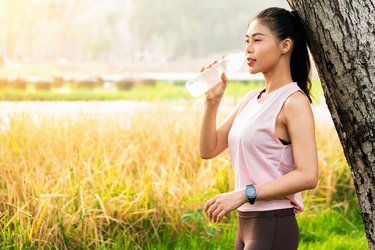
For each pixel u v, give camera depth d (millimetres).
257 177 3254
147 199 5824
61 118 8500
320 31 3275
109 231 5434
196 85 3422
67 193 5703
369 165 3377
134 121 8781
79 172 6094
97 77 33875
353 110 3332
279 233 3238
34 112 9094
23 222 5227
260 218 3252
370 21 3211
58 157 6992
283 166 3248
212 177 6809
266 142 3230
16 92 26703
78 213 5410
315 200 6996
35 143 7305
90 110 9641
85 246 5195
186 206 5984
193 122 8766
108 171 6184
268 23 3258
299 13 3326
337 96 3375
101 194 5820
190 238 5719
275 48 3264
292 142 3188
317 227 6543
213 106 3463
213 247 5652
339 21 3229
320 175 7340
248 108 3377
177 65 69875
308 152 3146
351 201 7355
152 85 34594
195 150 7695
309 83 3426
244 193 3137
